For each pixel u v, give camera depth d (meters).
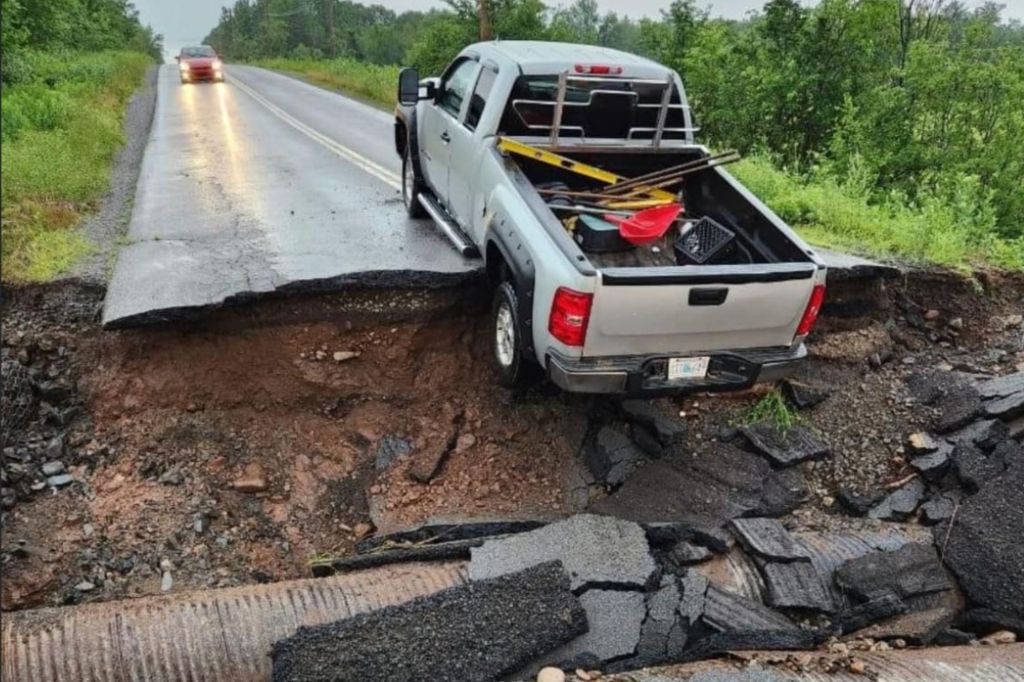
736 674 3.85
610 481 5.97
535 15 23.94
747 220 6.02
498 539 4.93
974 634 4.69
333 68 35.34
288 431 6.35
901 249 8.22
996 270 8.14
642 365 5.06
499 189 5.86
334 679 3.73
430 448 6.35
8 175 9.07
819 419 6.42
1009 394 6.18
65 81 19.78
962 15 14.73
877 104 11.40
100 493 5.60
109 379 6.12
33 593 4.91
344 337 6.57
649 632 4.32
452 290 6.77
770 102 12.71
